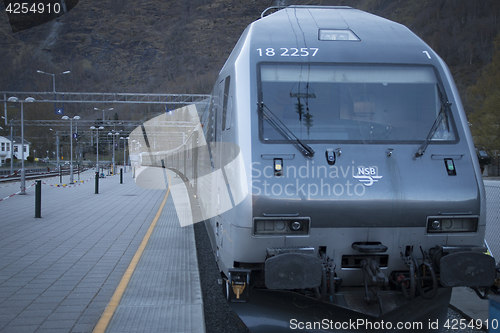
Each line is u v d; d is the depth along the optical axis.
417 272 3.98
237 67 4.46
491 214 8.51
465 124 4.33
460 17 108.12
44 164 71.69
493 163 36.34
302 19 4.96
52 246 8.28
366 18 5.07
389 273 4.13
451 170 4.12
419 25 119.75
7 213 13.29
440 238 4.06
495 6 102.94
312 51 4.50
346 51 4.52
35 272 6.35
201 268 7.27
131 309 4.71
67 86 192.88
